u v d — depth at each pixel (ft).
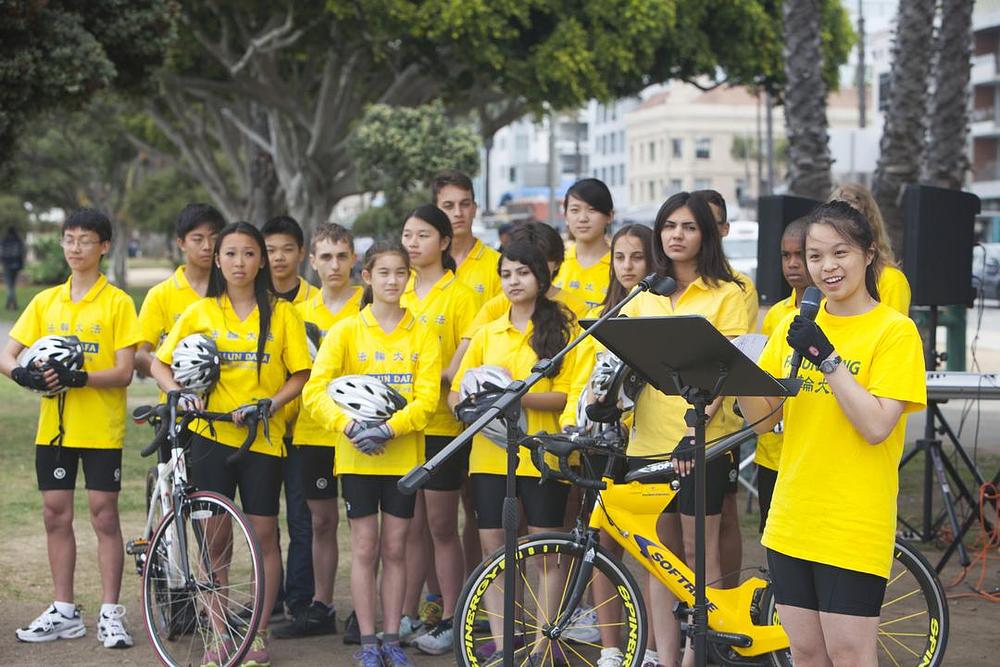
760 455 28.84
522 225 31.50
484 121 137.28
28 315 31.09
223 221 32.42
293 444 32.27
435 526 30.30
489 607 26.68
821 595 20.42
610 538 27.81
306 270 125.29
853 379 19.62
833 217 20.10
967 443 57.72
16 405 72.69
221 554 28.76
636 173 410.93
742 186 390.21
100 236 30.81
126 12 61.11
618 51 117.91
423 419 28.45
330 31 119.44
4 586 35.35
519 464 27.86
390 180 126.41
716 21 127.54
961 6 61.00
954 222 40.34
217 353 28.71
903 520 42.29
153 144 176.86
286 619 32.81
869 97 365.20
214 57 124.57
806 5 60.39
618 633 27.07
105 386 30.40
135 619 32.68
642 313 27.35
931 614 25.64
